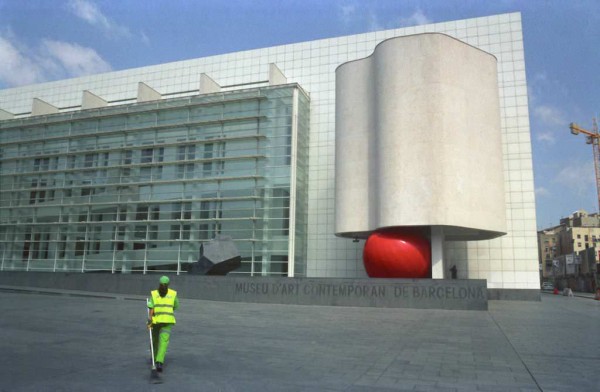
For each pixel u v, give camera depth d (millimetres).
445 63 26234
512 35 35688
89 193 40438
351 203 28578
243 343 11062
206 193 37125
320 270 37562
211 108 38188
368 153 28406
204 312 18406
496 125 28000
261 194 35719
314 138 39438
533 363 8875
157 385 6965
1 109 47719
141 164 38938
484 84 27719
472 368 8344
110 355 9398
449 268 34531
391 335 12578
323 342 11297
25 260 41531
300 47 41438
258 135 36188
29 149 43781
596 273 73750
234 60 43562
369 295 22297
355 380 7375
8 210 43094
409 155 25656
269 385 7012
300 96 37812
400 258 25000
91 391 6590
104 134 40844
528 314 20047
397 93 26422
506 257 33656
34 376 7461
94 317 16109
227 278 25047
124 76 47500
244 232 35531
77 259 39750
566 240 115875
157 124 39500
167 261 37156
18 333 12289
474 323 15742
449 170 25312
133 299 24219
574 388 7020
